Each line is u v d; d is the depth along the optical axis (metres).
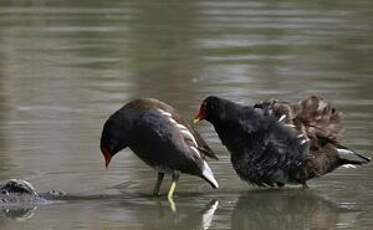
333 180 13.59
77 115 16.36
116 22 25.73
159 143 12.69
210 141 14.99
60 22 25.75
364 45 22.44
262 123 13.16
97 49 22.27
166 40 23.23
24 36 23.80
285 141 13.10
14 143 14.67
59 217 11.78
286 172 13.15
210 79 19.12
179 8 27.75
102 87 18.55
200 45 22.59
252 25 24.97
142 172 13.64
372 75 19.47
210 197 12.81
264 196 12.95
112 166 13.84
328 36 23.52
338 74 19.56
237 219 11.86
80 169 13.60
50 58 21.31
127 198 12.61
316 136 13.27
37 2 29.02
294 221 11.83
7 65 20.56
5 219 11.73
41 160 13.88
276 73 19.67
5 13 27.20
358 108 16.73
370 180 13.54
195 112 16.52
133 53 21.81
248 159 13.19
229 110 13.27
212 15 26.59
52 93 18.02
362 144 14.59
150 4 28.55
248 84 18.67
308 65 20.48
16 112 16.59
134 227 11.43
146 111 12.78
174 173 12.79
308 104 13.46
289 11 27.20
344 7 27.98
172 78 19.30
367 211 12.16
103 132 12.95
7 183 12.59
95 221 11.62
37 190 12.71
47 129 15.46
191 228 11.50
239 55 21.53
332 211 12.21
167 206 12.33
